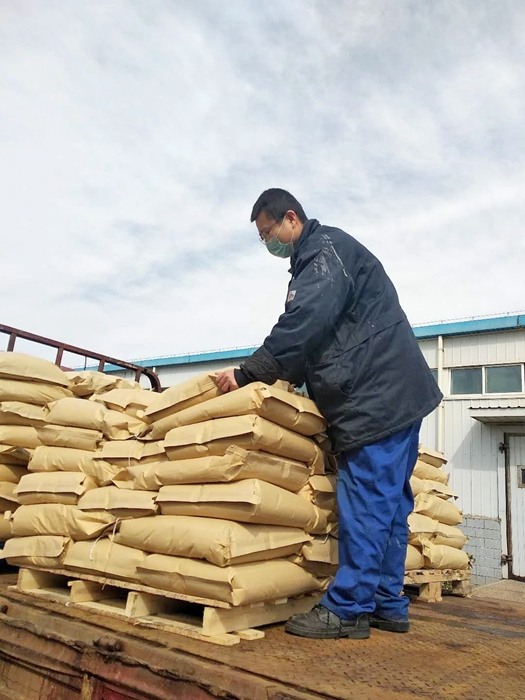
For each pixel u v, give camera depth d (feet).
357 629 7.64
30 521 9.41
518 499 32.94
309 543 8.36
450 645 7.64
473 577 33.04
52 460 9.88
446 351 37.27
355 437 8.11
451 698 5.27
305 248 8.68
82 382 11.89
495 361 35.40
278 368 7.82
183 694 5.50
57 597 8.80
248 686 5.19
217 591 6.92
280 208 9.43
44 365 11.84
